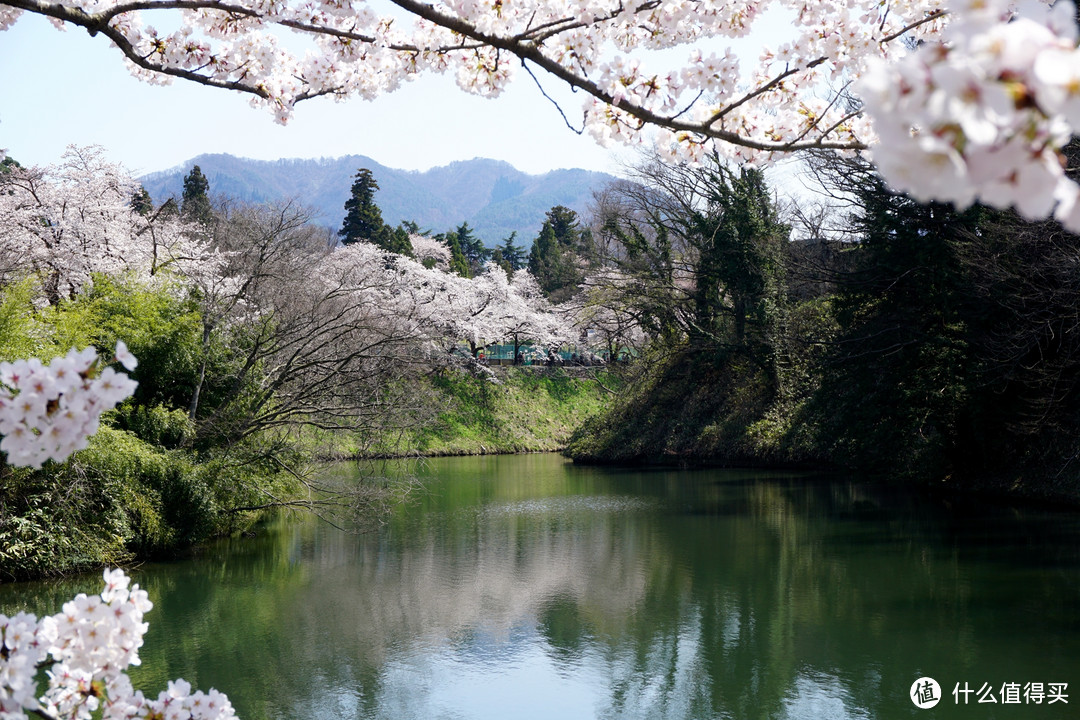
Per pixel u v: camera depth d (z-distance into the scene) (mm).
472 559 14250
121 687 2834
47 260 15367
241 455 15156
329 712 8008
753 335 27078
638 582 12594
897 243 18562
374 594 12102
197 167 45156
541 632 10445
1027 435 17328
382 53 4914
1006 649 9031
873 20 4531
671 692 8453
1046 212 1004
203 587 12422
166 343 14781
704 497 20359
